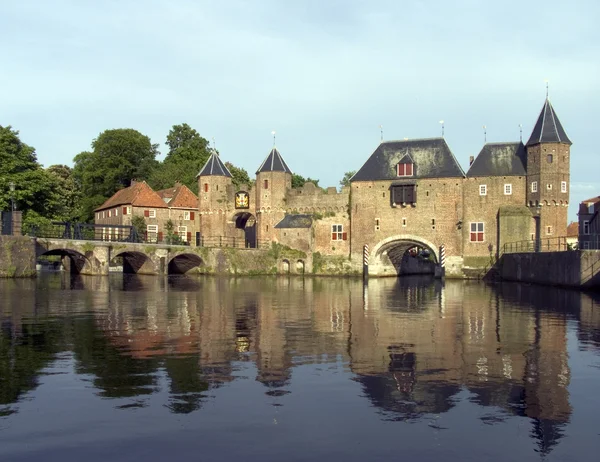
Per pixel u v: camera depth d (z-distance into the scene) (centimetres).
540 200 5091
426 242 5512
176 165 8750
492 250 5347
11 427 929
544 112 5200
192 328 1855
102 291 3244
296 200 6197
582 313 2316
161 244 5278
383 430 928
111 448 854
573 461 823
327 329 1861
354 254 5806
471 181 5444
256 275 5853
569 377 1242
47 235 5088
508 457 834
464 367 1325
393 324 1991
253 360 1381
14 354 1429
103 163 8031
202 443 873
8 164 5069
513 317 2189
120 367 1299
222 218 6475
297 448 857
